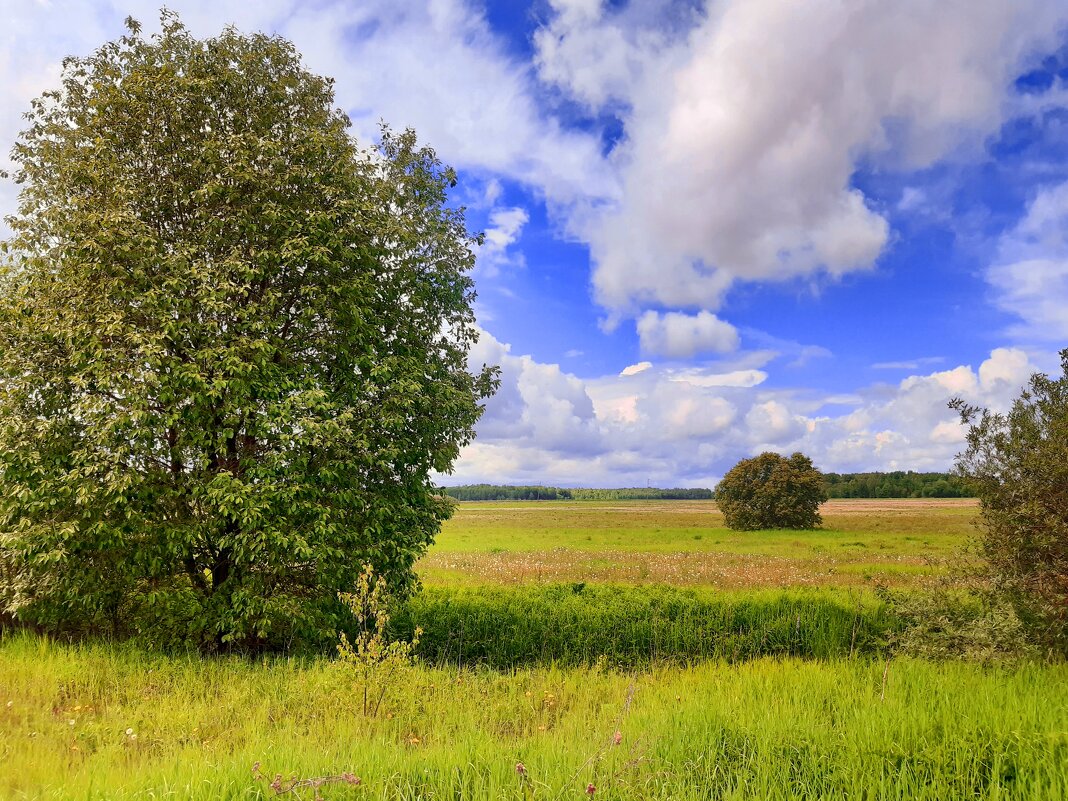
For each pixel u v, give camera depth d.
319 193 13.77
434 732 7.96
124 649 12.13
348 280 13.70
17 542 11.30
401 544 13.64
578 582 21.70
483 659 14.34
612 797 5.30
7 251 13.29
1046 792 5.20
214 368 12.12
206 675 10.98
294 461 12.02
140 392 11.17
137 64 13.59
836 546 40.78
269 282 13.65
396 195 15.57
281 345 13.25
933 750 6.12
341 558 12.52
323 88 15.00
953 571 12.03
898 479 145.50
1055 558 10.51
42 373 12.02
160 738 7.77
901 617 14.69
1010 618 10.48
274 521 12.07
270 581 13.07
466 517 87.31
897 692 8.33
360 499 12.94
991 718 6.87
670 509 122.44
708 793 5.58
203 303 11.84
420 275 16.14
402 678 9.34
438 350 17.00
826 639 14.40
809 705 8.06
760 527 58.94
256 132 13.59
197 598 12.57
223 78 13.46
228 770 5.90
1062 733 6.13
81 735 7.70
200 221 13.05
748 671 10.98
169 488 12.23
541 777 5.70
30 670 10.22
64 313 11.73
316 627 12.87
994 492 11.27
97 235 11.54
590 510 117.00
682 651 14.46
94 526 11.23
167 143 13.27
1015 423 11.33
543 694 10.37
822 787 5.55
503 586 20.97
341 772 5.81
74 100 13.48
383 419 13.23
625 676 12.26
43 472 11.32
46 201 13.40
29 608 12.49
